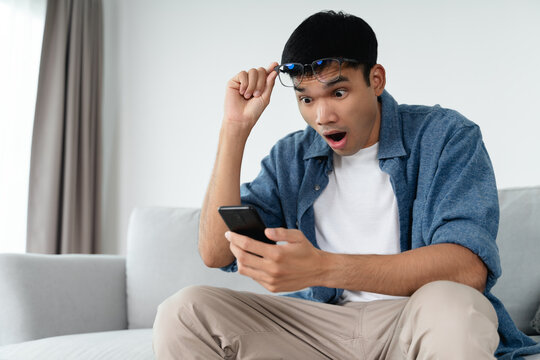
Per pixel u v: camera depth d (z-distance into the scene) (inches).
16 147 120.0
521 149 102.2
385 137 49.2
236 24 127.7
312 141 54.6
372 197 49.8
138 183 134.0
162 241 77.9
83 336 62.2
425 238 44.4
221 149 49.0
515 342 45.5
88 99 131.5
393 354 39.2
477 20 106.9
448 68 108.3
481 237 39.2
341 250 49.9
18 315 64.1
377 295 48.1
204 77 129.8
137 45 136.9
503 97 104.1
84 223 128.3
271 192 54.0
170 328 39.2
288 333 43.8
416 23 111.0
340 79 42.8
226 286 74.4
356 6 116.0
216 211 47.4
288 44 45.1
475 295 33.3
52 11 127.7
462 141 45.6
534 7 102.9
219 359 39.6
